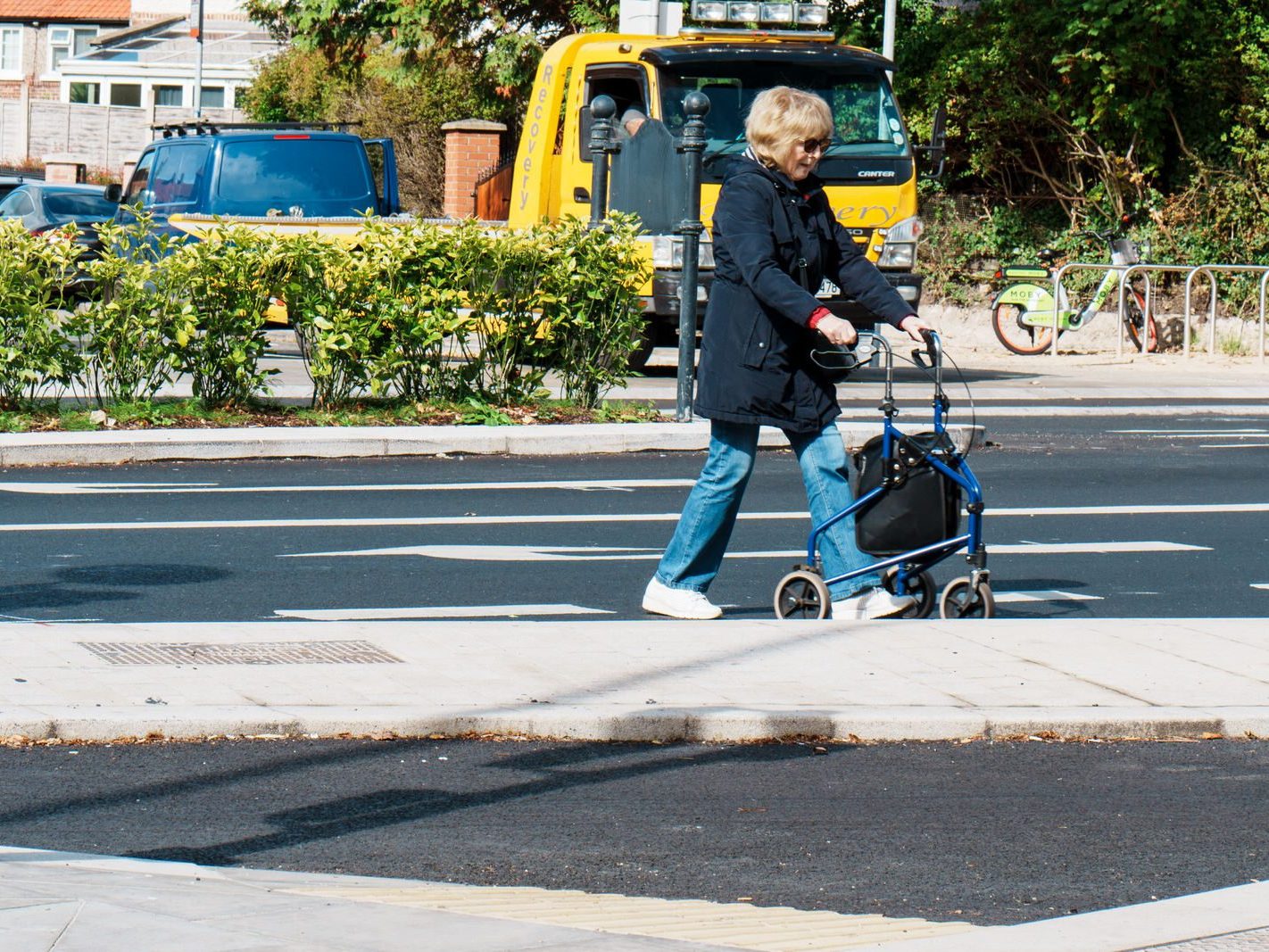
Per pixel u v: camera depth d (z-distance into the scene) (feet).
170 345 83.82
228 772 33.17
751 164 44.42
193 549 56.80
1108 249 160.56
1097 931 23.70
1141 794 33.04
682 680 38.86
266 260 84.64
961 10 172.55
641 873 27.89
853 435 84.02
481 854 28.78
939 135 110.11
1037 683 39.42
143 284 83.30
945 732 36.55
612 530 61.72
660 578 47.21
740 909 24.99
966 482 45.27
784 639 42.91
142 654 40.34
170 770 33.22
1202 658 42.04
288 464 77.71
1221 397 113.70
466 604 48.93
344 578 52.31
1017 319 151.74
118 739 34.94
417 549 57.36
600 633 43.57
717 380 44.93
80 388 89.86
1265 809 32.22
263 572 53.06
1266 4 160.66
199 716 35.27
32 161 315.17
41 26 409.90
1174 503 70.13
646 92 103.81
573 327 88.84
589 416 87.66
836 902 26.58
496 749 35.17
